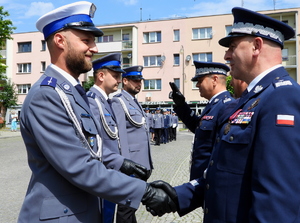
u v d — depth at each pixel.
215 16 28.67
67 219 1.77
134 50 30.56
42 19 1.96
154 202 1.94
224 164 1.69
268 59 1.72
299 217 1.32
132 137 4.17
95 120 2.09
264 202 1.38
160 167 8.34
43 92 1.76
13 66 33.66
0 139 17.50
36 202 1.77
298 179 1.36
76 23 1.93
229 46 1.92
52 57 2.01
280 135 1.41
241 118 1.67
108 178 1.80
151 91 30.22
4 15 19.09
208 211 1.77
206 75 3.48
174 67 29.69
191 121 3.65
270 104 1.50
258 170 1.45
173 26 29.72
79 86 2.04
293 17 27.38
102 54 31.77
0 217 4.39
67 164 1.70
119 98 4.19
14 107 30.84
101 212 2.07
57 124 1.75
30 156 1.87
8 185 6.33
